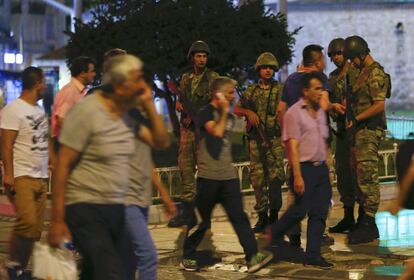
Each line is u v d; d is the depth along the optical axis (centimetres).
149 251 790
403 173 834
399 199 816
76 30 1962
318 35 4391
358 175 1205
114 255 716
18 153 955
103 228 718
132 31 1883
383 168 1803
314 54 1129
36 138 960
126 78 704
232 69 1920
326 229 1309
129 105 723
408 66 4278
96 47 1897
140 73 712
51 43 6675
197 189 1032
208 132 1008
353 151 1204
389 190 1625
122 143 720
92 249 711
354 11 4331
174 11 1886
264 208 1283
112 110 716
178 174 1669
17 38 6625
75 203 716
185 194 1334
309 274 1023
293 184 1038
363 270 1038
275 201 1267
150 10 1891
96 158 714
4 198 1549
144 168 796
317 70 1134
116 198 722
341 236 1256
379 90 1174
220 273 1046
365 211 1209
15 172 955
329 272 1030
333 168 1487
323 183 1047
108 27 1908
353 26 4344
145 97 755
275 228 1055
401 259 1098
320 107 1041
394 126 2862
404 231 1301
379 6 4297
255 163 1276
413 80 4269
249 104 1263
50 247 745
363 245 1189
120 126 720
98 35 1906
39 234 983
